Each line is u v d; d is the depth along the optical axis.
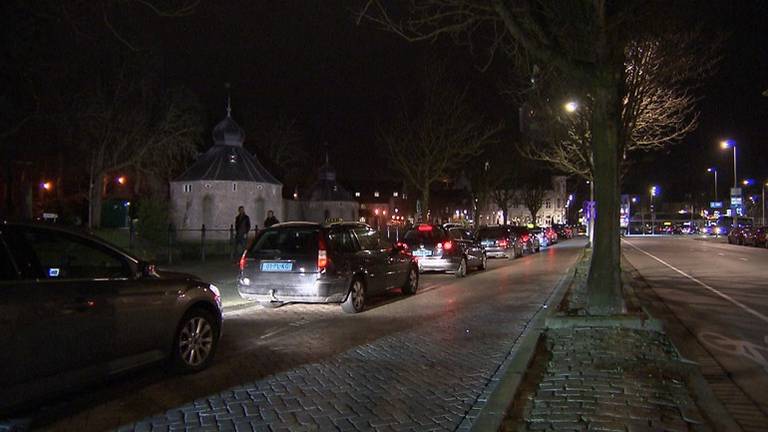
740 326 10.73
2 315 5.19
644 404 5.77
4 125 22.41
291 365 7.86
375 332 10.16
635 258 30.28
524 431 5.13
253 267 11.76
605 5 9.17
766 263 26.33
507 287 16.94
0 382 5.16
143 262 6.92
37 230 5.91
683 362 7.53
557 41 9.40
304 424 5.63
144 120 39.50
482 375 7.34
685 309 12.76
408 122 35.34
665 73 16.08
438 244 19.58
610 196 9.73
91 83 31.97
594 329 9.22
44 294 5.59
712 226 82.12
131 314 6.49
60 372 5.70
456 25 9.54
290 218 65.38
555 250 40.28
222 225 49.81
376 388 6.80
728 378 7.32
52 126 26.64
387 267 13.55
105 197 49.38
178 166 55.50
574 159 31.39
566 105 19.95
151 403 6.29
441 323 11.03
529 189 77.56
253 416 5.86
